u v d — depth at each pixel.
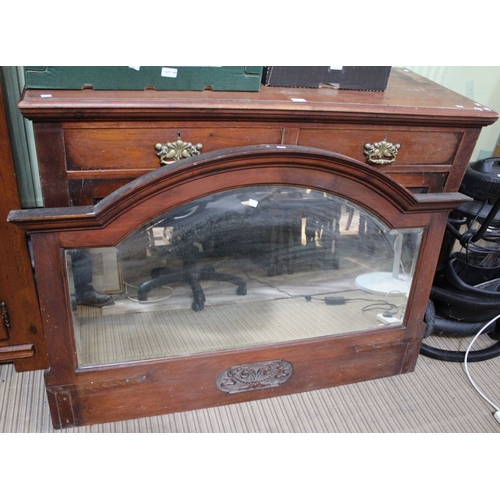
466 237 1.31
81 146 0.93
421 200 1.09
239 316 1.24
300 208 1.09
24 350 1.23
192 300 1.20
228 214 1.05
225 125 1.00
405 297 1.25
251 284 1.23
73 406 1.08
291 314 1.27
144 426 1.13
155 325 1.17
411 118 1.08
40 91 0.92
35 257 0.92
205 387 1.16
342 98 1.09
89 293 1.04
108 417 1.12
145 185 0.91
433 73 1.72
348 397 1.26
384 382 1.32
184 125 0.97
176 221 1.02
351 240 1.20
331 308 1.30
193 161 0.92
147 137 0.96
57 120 0.89
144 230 1.00
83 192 0.98
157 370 1.10
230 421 1.16
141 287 1.10
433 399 1.27
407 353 1.31
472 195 1.31
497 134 1.95
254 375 1.19
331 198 1.08
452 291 1.38
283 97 1.04
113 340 1.12
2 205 1.05
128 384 1.09
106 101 0.89
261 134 1.03
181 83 1.00
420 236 1.17
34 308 1.19
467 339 1.50
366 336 1.24
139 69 0.96
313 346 1.20
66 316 0.99
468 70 1.75
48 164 0.93
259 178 1.00
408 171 1.18
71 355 1.03
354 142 1.10
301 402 1.24
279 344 1.17
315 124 1.05
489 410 1.25
